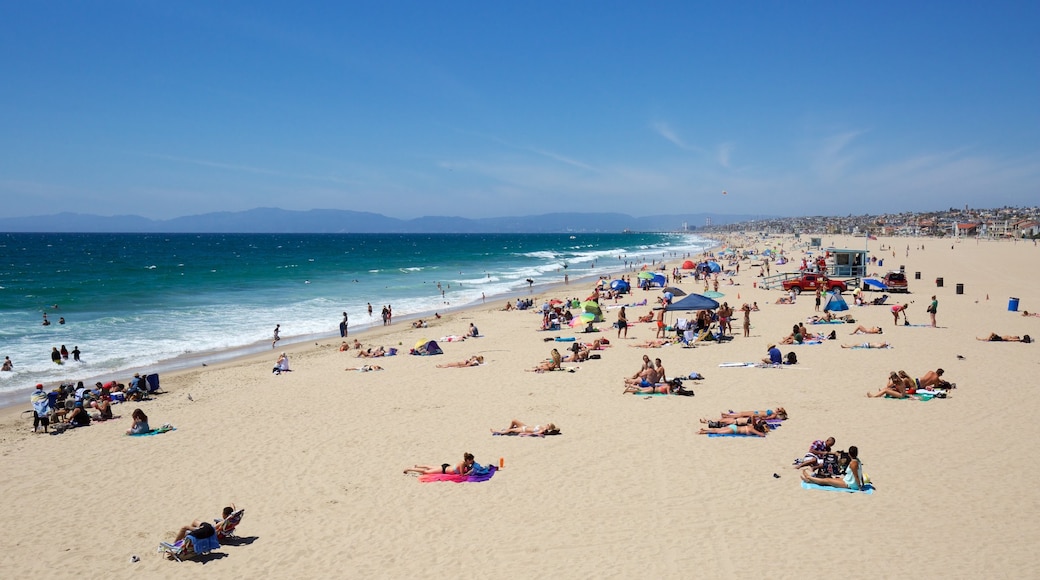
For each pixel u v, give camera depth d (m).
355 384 22.22
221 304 48.16
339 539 10.70
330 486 13.00
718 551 9.73
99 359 28.45
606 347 27.39
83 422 18.17
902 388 17.77
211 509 12.16
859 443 14.25
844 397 18.09
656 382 19.55
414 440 15.73
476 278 74.19
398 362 26.06
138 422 17.08
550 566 9.52
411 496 12.34
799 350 24.92
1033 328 29.25
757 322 32.94
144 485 13.49
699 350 26.00
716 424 15.52
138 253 135.25
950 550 9.50
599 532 10.53
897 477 12.30
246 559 10.17
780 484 12.16
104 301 49.00
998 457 13.16
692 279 62.38
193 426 17.66
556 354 23.31
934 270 65.69
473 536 10.60
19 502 12.80
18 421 19.08
